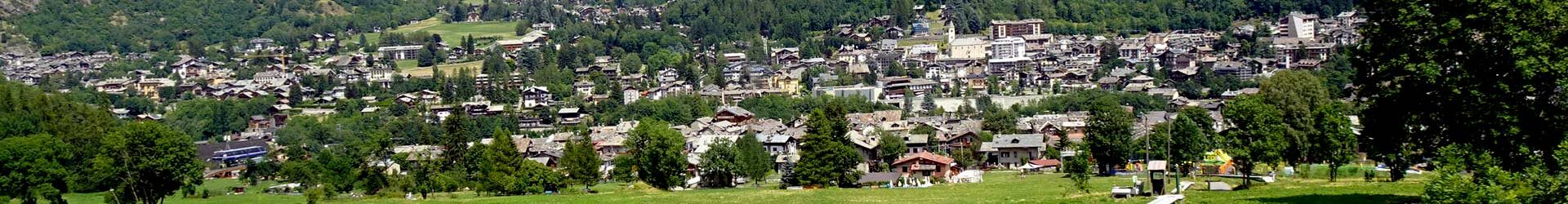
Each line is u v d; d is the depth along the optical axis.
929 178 121.19
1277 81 135.75
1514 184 46.12
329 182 117.38
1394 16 59.00
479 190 108.56
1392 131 61.59
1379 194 69.81
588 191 114.56
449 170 123.00
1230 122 100.69
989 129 198.12
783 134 183.25
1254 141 90.75
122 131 96.62
